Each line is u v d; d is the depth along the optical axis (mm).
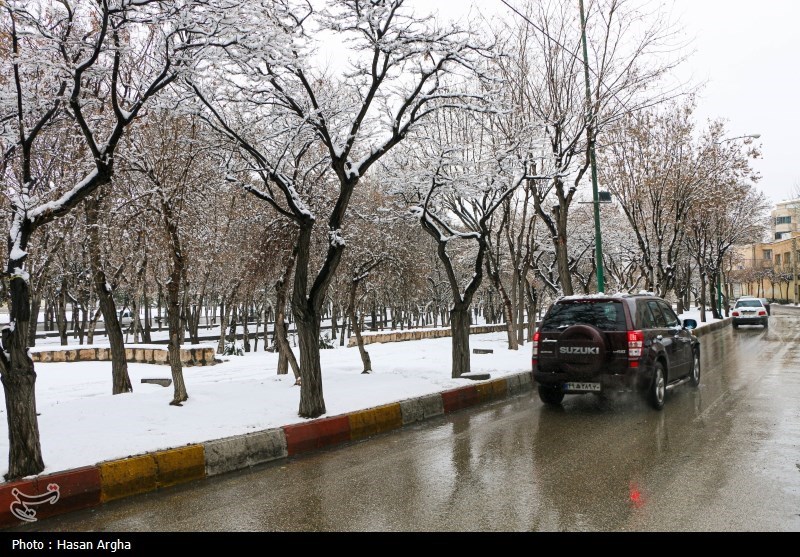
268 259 11359
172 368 8781
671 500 4980
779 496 5012
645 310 9828
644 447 6891
